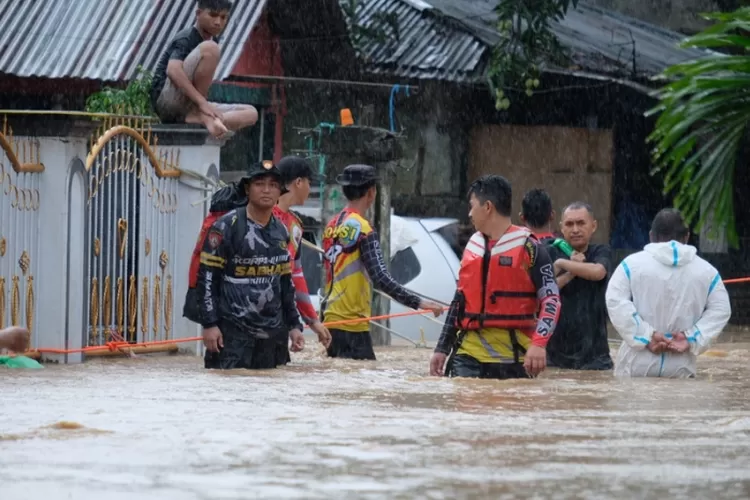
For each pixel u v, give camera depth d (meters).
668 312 21.09
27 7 48.06
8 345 17.81
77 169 25.06
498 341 19.98
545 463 9.49
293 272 23.75
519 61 52.75
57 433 11.20
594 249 24.36
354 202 24.97
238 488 8.28
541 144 57.09
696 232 32.72
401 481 8.61
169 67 28.20
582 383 18.98
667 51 60.09
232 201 22.11
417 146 55.44
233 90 50.84
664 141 32.06
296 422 12.30
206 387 17.22
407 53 53.97
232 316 21.77
